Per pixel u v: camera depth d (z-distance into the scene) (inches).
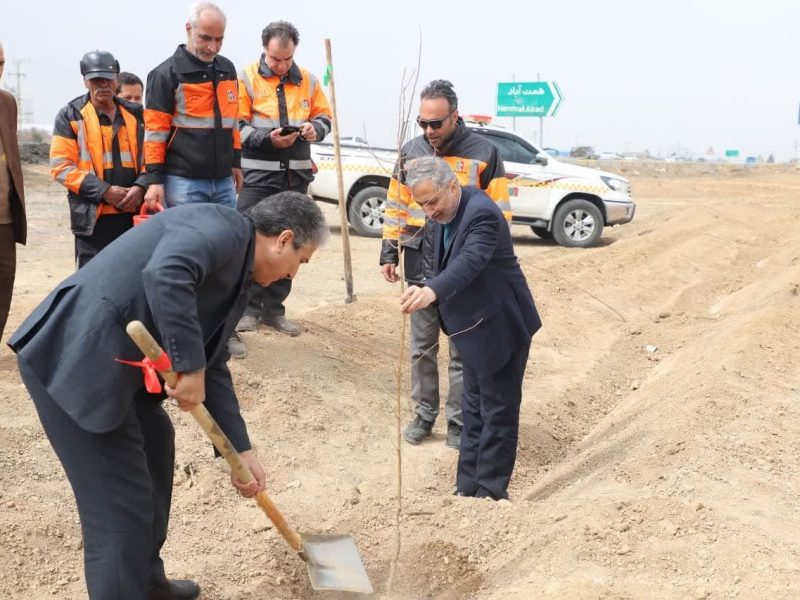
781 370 291.7
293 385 263.4
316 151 631.8
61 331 123.4
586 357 350.6
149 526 131.6
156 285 118.8
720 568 157.9
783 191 1261.1
